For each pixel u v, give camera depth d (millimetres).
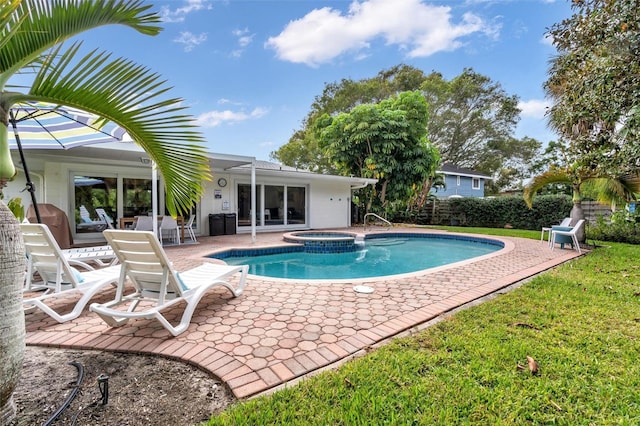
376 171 16422
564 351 2592
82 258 5371
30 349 2707
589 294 4188
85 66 1900
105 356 2592
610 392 2062
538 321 3248
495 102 26609
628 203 9203
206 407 1960
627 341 2781
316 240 9844
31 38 1692
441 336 2895
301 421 1774
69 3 1780
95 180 9680
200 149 2547
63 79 1853
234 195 12602
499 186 30172
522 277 5227
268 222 13797
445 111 26250
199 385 2201
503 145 27672
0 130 1671
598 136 5160
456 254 10062
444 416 1831
